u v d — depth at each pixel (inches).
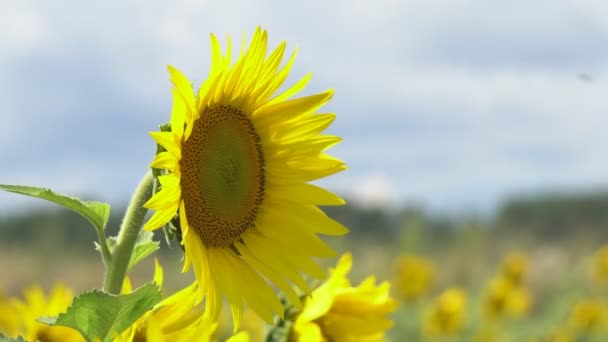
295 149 45.1
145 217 38.7
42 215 435.2
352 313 49.6
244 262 43.5
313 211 44.8
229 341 40.5
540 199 591.8
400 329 177.2
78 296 35.2
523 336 194.9
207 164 43.0
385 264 314.3
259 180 44.6
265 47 43.1
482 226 467.5
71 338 43.0
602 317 184.2
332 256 44.4
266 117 44.8
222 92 43.3
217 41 39.9
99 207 38.0
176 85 38.3
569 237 558.9
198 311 39.1
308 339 47.9
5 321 57.9
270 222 44.4
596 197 584.4
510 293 176.1
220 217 43.1
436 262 379.9
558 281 291.3
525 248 471.2
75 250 405.1
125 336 37.0
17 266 342.3
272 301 42.8
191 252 39.0
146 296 35.6
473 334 177.8
